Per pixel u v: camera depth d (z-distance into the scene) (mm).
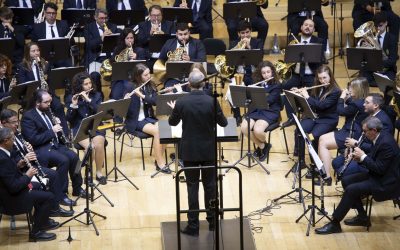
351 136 16906
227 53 19516
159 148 17969
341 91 17656
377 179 15023
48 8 21875
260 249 14773
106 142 17578
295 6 22359
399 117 17906
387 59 21109
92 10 22281
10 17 21969
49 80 19281
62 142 17047
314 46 19500
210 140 14070
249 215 16062
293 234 15328
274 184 17438
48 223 15562
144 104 18281
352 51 19594
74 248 14898
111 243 15094
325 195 16844
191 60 20562
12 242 15125
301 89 17812
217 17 25703
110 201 16641
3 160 14344
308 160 18469
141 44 22438
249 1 22094
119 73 19328
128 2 23656
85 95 17594
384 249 14734
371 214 16109
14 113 15344
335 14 24953
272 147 19391
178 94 16891
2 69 19172
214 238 14492
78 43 23469
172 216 16141
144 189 17297
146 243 15094
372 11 23578
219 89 22141
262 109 18422
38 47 19531
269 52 24781
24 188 14758
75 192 16922
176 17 22266
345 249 14758
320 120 17797
